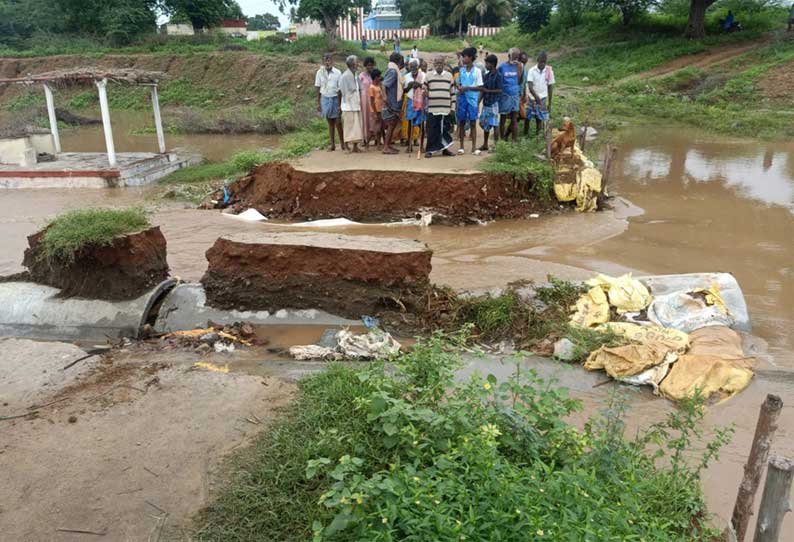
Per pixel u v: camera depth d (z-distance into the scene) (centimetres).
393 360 565
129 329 688
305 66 3528
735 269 889
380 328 695
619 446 409
